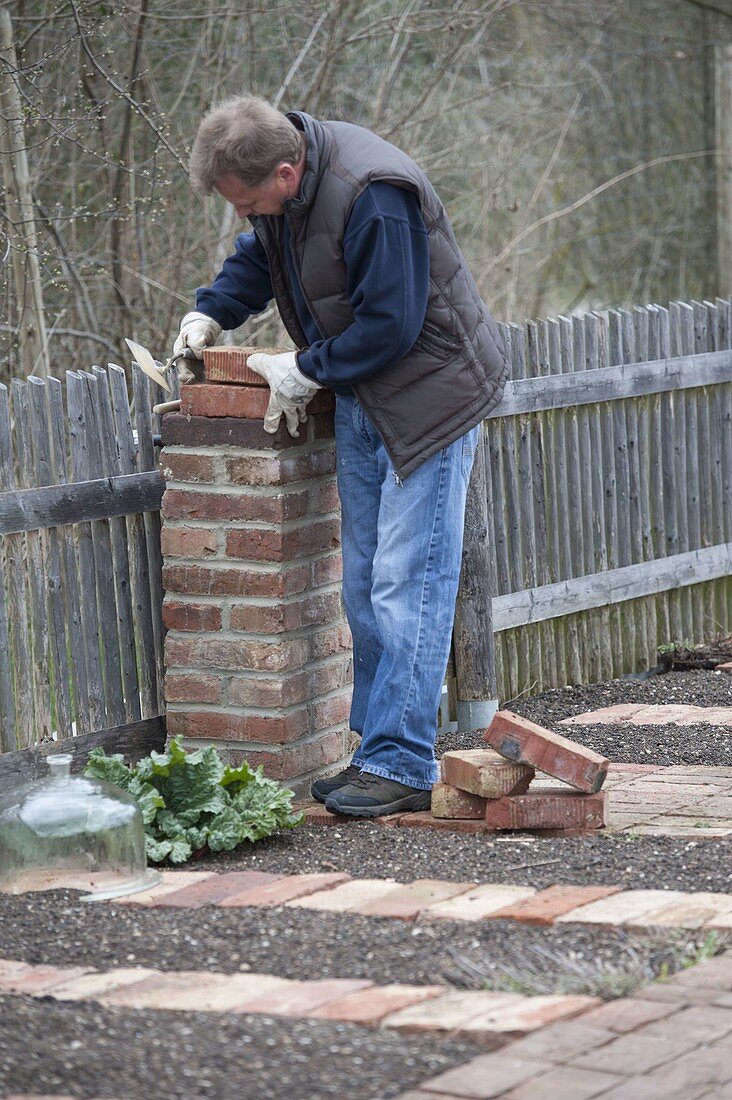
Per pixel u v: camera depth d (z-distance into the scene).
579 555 9.87
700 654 10.38
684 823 6.06
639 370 10.06
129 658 7.29
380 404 6.17
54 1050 3.76
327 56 13.64
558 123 19.83
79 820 5.36
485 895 5.00
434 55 16.48
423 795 6.42
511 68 19.16
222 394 6.49
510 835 6.00
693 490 10.73
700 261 21.91
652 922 4.61
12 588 6.70
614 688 9.66
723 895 4.88
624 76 21.66
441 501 6.27
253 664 6.61
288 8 13.72
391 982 4.23
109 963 4.48
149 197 12.05
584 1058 3.66
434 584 6.32
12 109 10.66
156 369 6.82
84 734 7.03
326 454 6.77
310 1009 4.00
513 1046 3.73
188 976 4.30
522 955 4.39
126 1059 3.70
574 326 9.68
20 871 5.35
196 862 5.80
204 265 14.15
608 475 10.06
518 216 18.09
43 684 6.87
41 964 4.50
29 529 6.71
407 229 5.89
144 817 5.86
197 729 6.79
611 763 7.46
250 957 4.48
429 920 4.77
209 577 6.65
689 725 8.41
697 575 10.70
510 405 9.16
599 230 21.48
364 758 6.46
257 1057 3.71
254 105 5.91
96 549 7.09
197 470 6.61
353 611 6.64
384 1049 3.75
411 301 5.90
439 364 6.14
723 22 22.02
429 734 6.43
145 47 13.70
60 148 13.64
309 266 6.12
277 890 5.16
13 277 11.14
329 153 5.98
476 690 8.84
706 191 21.80
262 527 6.51
